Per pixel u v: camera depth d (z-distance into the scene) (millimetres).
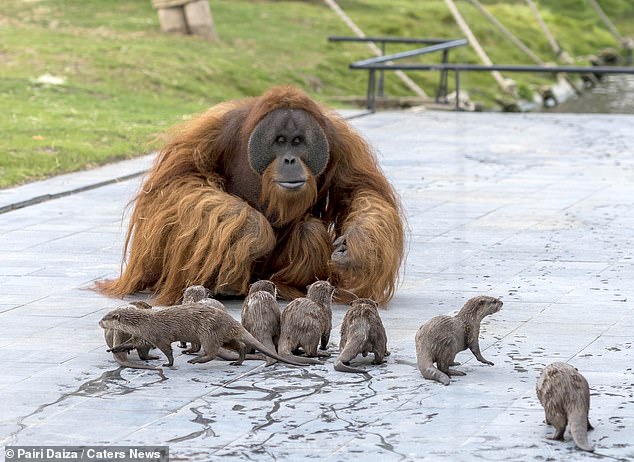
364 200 12922
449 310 12586
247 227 12414
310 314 10703
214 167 13242
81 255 15391
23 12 44688
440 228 17219
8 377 10188
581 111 42906
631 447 8375
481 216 18156
